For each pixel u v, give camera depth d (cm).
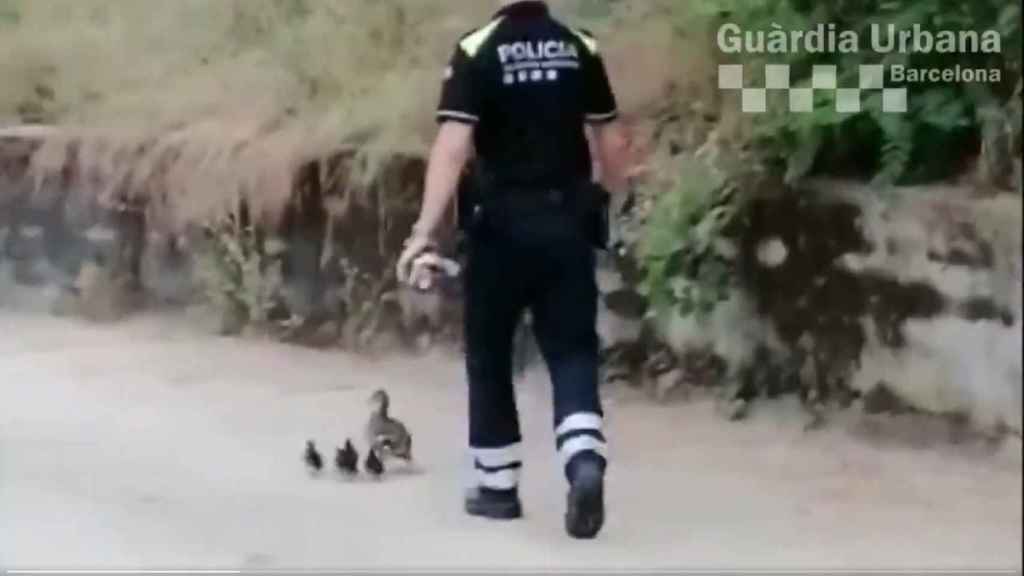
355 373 2170
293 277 2391
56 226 2761
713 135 1883
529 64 1392
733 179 1819
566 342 1414
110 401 2055
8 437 1861
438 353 2205
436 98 2270
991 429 1609
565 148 1407
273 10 2761
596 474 1383
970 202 1625
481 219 1410
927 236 1652
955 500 1496
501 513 1489
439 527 1466
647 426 1797
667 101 1978
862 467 1612
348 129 2338
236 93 2617
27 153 2814
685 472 1623
